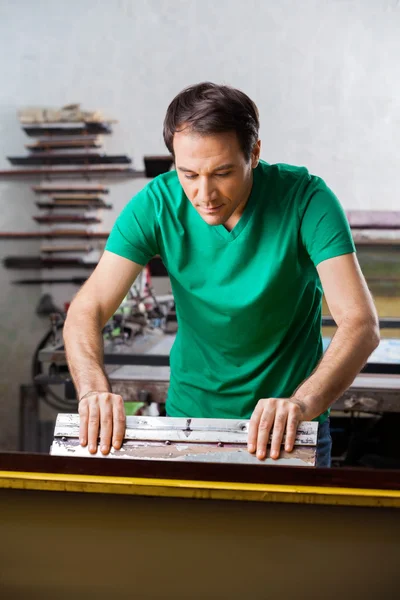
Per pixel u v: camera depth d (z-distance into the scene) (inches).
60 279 189.9
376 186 183.8
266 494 35.7
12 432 189.9
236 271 54.1
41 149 186.4
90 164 186.2
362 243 155.2
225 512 36.7
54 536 37.9
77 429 42.6
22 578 38.5
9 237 189.6
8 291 190.2
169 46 183.0
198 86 46.9
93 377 48.4
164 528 37.2
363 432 111.8
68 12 183.5
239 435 41.4
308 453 40.3
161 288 176.9
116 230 56.3
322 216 51.9
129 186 188.4
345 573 37.0
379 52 179.8
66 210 189.3
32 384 190.2
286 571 37.2
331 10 179.2
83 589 38.4
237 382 57.3
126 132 186.7
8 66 185.8
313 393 45.3
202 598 38.0
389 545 36.5
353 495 35.5
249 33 181.2
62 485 36.7
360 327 49.2
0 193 188.7
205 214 48.5
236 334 55.7
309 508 36.4
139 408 111.3
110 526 37.4
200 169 45.7
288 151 184.5
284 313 55.1
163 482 36.3
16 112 187.2
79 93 186.1
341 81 181.3
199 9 181.2
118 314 110.9
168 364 97.6
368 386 87.0
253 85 182.9
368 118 181.9
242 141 46.0
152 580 38.0
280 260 53.2
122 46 183.8
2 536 38.1
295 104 182.7
